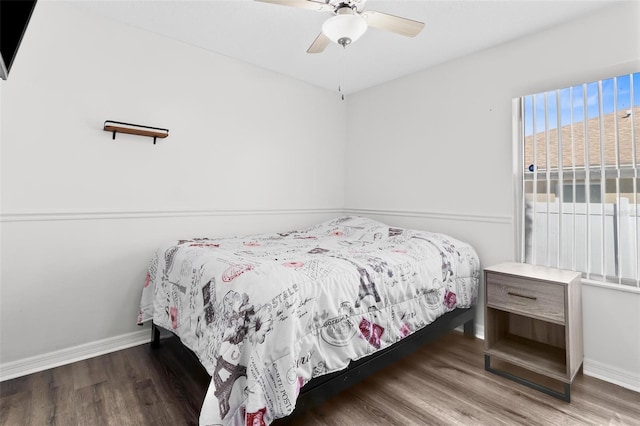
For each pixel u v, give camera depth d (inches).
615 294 73.7
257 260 64.7
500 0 75.7
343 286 59.3
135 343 91.0
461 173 104.0
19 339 75.2
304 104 129.9
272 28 90.8
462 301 87.4
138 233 91.6
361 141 137.6
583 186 79.1
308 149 131.8
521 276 71.5
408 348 72.2
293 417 52.8
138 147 91.3
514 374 74.1
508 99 93.3
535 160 87.7
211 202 105.6
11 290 74.2
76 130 81.6
